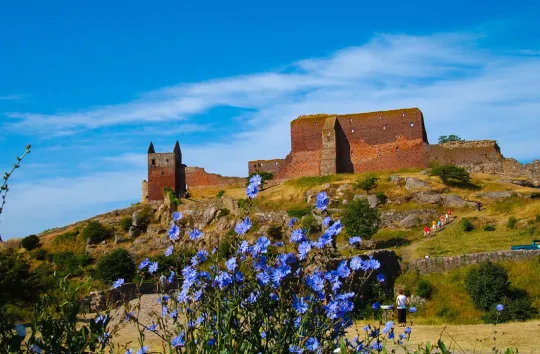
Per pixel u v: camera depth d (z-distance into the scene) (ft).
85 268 211.82
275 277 21.42
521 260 110.52
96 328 21.81
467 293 101.35
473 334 64.39
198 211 237.25
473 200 204.85
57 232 271.69
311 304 22.06
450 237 166.71
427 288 104.83
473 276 99.96
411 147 269.03
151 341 53.72
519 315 87.35
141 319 50.85
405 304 68.44
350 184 225.56
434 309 98.84
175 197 271.90
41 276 80.59
